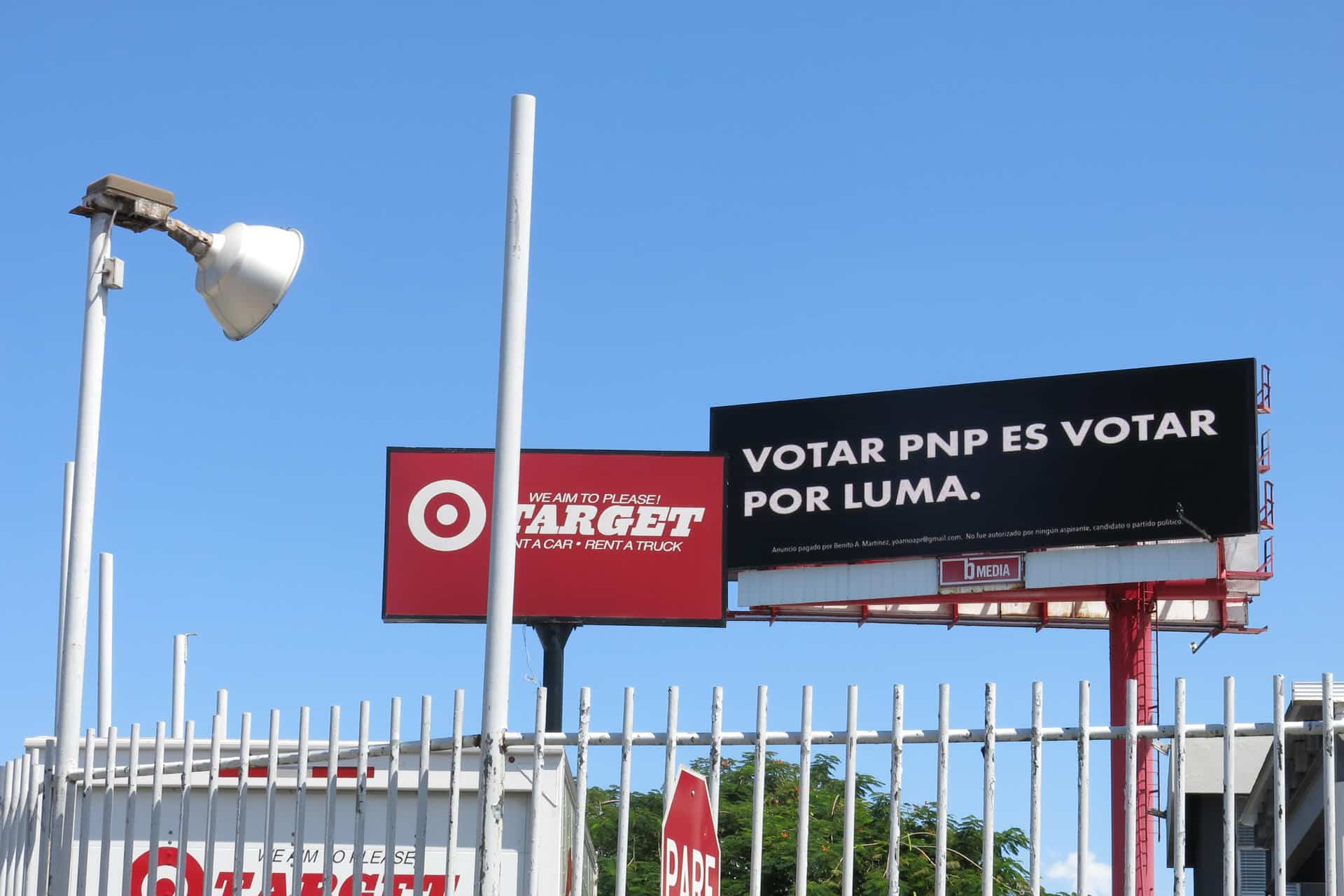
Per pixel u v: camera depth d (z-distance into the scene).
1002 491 45.28
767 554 47.66
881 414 47.22
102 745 11.97
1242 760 26.17
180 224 11.20
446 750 9.63
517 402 9.58
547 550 17.80
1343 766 8.74
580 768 9.13
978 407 46.09
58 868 10.73
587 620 17.59
